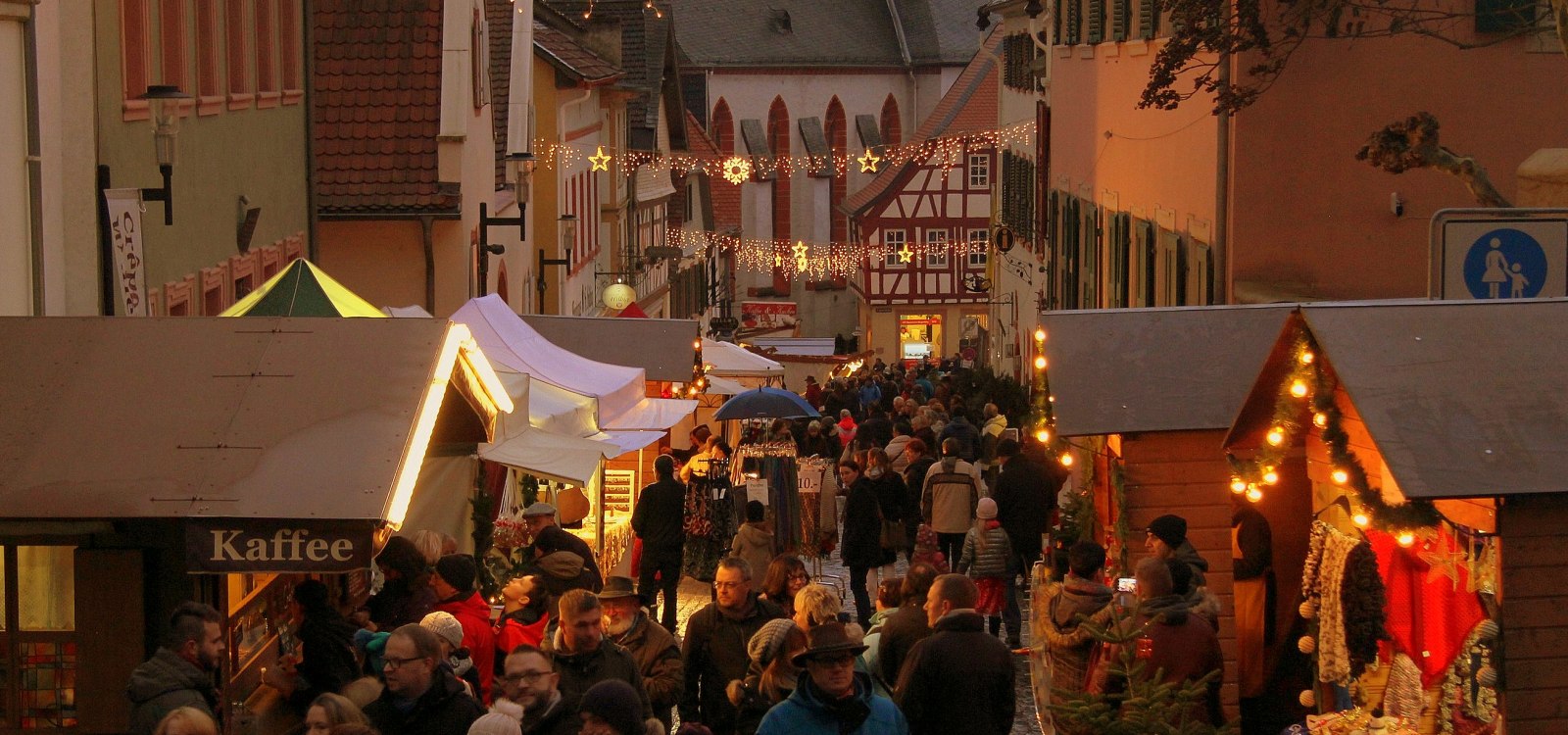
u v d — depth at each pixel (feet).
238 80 64.39
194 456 29.35
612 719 22.98
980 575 52.42
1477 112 67.36
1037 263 136.87
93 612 29.35
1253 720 40.78
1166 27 80.94
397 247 89.81
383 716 24.93
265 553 28.22
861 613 58.13
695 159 228.43
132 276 47.65
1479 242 41.14
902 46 346.54
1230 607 40.09
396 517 28.81
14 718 29.53
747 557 53.78
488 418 38.99
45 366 31.40
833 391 122.42
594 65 143.43
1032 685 42.65
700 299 241.35
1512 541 28.37
